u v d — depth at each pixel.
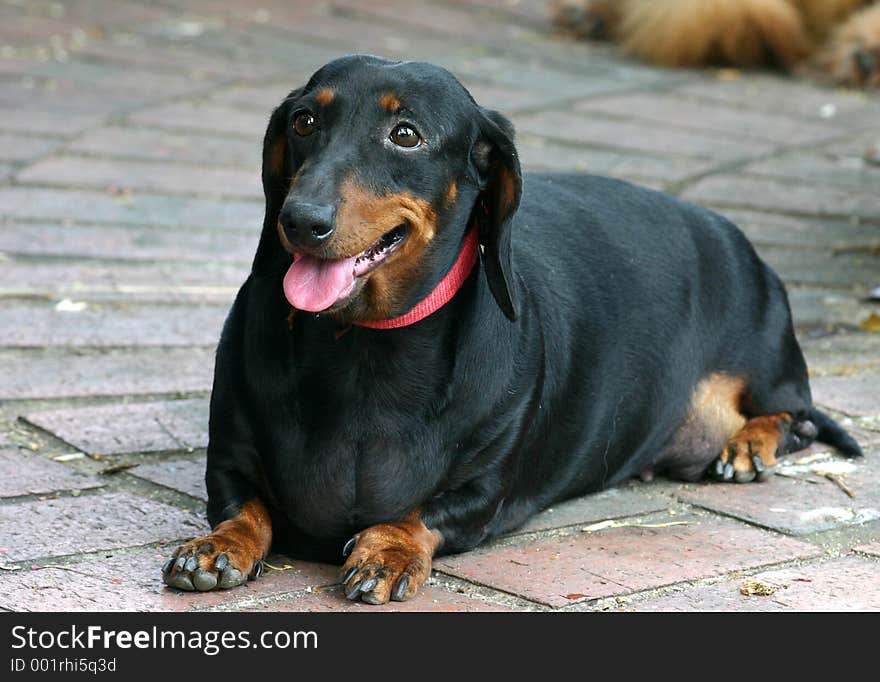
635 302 5.45
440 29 15.34
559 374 5.06
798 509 5.36
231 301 7.66
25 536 4.75
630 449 5.48
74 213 8.91
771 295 6.02
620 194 5.80
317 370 4.48
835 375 7.05
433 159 4.36
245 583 4.46
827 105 13.30
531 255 5.19
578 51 14.95
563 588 4.51
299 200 4.11
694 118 12.52
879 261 9.09
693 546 4.94
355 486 4.53
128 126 11.00
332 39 14.49
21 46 13.29
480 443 4.66
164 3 15.59
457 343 4.56
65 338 6.93
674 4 14.50
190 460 5.59
